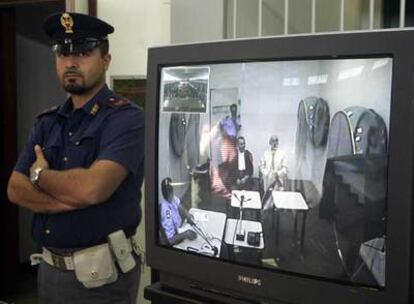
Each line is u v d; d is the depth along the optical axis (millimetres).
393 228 930
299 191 1034
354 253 985
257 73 1063
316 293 1021
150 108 1219
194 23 1878
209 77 1127
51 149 1718
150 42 2344
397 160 920
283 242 1062
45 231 1659
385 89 932
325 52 979
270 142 1062
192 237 1185
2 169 3357
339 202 993
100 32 1714
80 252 1612
